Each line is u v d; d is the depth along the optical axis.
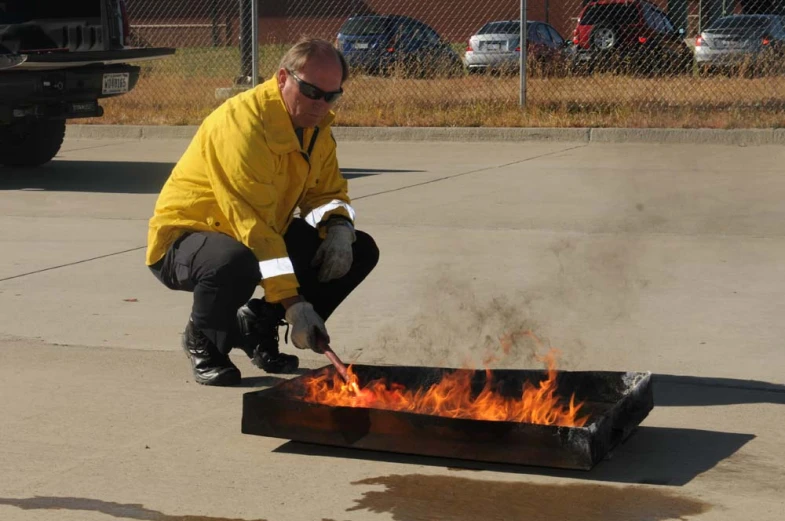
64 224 8.44
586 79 15.57
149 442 3.90
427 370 4.22
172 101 16.28
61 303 5.97
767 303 5.77
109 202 9.52
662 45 15.75
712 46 15.52
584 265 6.69
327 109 4.07
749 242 7.31
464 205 8.90
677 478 3.52
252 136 4.04
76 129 14.97
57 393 4.46
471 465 3.65
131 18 28.61
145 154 13.25
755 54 15.30
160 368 4.80
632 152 12.22
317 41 4.01
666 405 4.24
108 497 3.41
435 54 16.56
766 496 3.37
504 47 17.86
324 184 4.51
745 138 12.63
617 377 4.05
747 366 4.71
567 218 8.24
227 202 4.09
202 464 3.69
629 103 14.29
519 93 15.20
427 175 10.76
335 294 4.64
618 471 3.58
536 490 3.43
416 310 5.68
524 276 6.41
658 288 6.11
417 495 3.40
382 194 9.57
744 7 17.73
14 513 3.29
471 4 28.70
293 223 4.55
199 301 4.31
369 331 5.31
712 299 5.86
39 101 10.22
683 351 4.94
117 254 7.27
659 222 8.05
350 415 3.72
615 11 15.82
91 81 10.48
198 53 23.72
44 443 3.89
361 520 3.23
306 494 3.43
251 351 4.74
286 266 4.00
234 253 4.23
